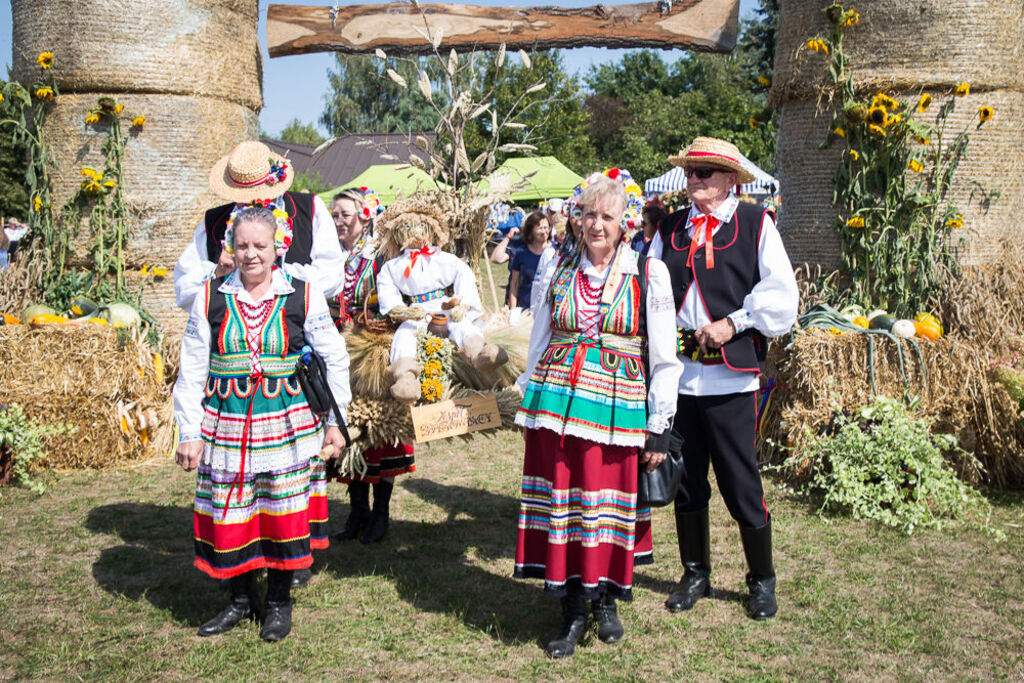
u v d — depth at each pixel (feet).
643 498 11.21
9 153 42.68
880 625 11.58
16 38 22.18
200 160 22.45
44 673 10.14
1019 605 12.22
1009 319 19.07
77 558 13.85
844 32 19.88
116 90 21.61
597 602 11.33
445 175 17.43
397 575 13.44
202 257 13.19
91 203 21.80
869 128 19.22
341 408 11.45
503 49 18.28
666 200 31.04
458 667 10.47
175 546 14.48
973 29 19.04
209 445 10.88
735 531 15.39
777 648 10.98
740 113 93.15
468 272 14.06
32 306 20.31
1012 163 19.85
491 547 14.71
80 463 18.95
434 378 13.26
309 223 13.70
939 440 16.71
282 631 11.18
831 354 17.99
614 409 10.64
